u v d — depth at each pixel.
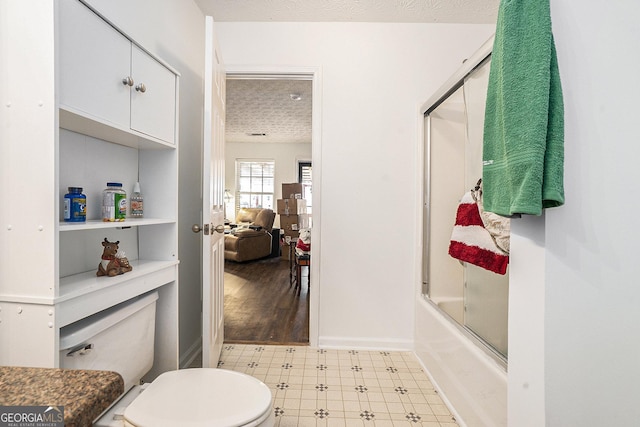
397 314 2.38
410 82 2.37
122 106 1.16
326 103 2.37
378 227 2.38
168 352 1.55
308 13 2.27
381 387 1.85
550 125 0.79
